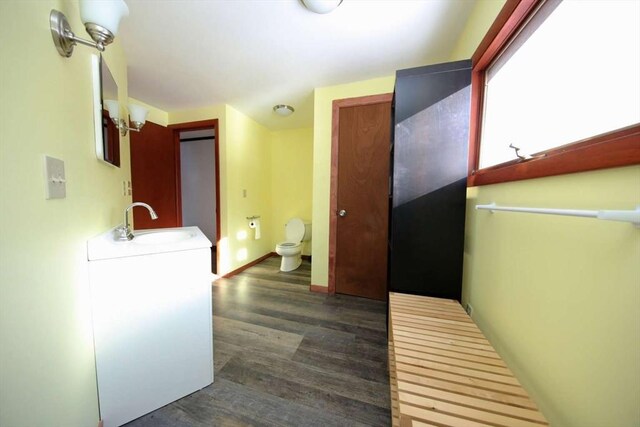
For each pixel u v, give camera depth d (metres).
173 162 3.00
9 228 0.54
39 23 0.65
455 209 1.34
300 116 3.18
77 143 0.89
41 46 0.66
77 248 0.87
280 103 2.74
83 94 0.95
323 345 1.61
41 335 0.65
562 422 0.66
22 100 0.58
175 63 1.91
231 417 1.08
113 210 1.37
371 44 1.68
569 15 0.72
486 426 0.61
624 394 0.50
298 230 3.45
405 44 1.68
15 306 0.56
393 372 1.14
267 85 2.29
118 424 1.03
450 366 0.83
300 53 1.78
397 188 1.39
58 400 0.72
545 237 0.74
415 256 1.40
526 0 0.83
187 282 1.15
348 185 2.36
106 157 1.15
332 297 2.38
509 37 1.02
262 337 1.69
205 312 1.21
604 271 0.54
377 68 2.00
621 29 0.55
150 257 1.05
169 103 2.70
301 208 3.80
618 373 0.51
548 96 0.81
